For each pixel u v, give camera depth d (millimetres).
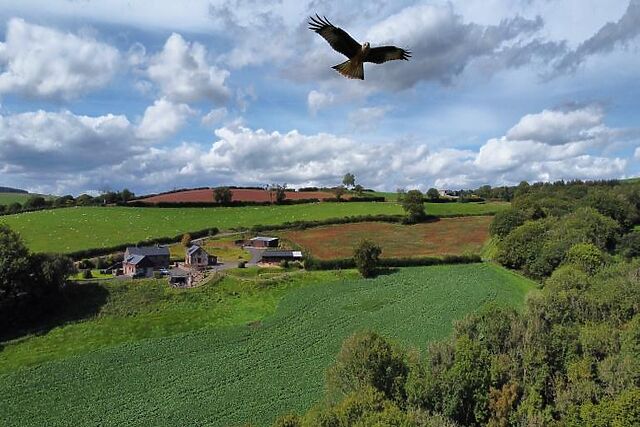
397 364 58594
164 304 99500
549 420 52469
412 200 154875
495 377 57344
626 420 47000
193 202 177500
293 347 81188
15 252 94688
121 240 139625
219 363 76938
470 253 125688
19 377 74375
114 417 63656
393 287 104875
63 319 94188
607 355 60781
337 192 185000
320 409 54500
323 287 105750
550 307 71500
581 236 107938
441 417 49750
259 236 144750
